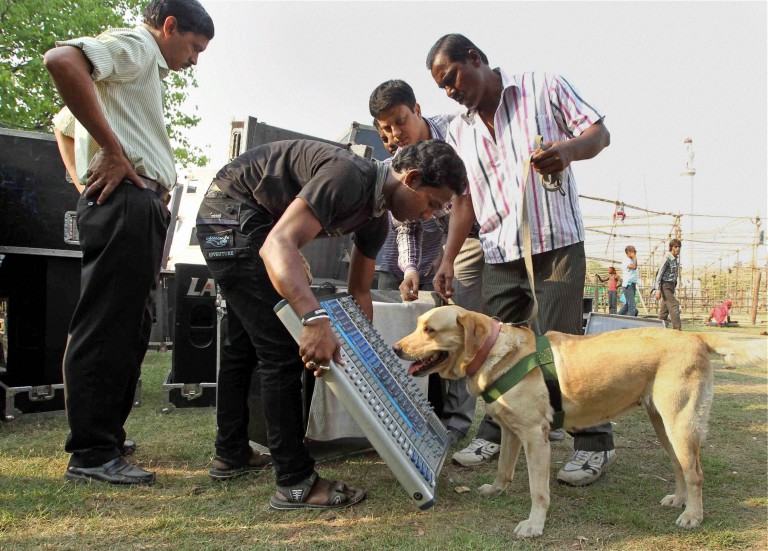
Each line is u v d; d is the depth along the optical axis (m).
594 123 2.93
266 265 2.12
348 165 2.26
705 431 2.52
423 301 3.72
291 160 2.45
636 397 2.62
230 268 2.48
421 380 3.54
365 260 2.97
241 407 2.87
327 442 3.22
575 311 3.12
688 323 19.38
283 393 2.46
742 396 5.45
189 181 9.67
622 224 19.38
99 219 2.65
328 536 2.22
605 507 2.62
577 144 2.75
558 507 2.63
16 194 3.79
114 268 2.67
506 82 3.16
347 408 2.07
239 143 4.32
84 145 2.89
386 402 2.32
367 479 2.93
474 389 2.63
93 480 2.70
